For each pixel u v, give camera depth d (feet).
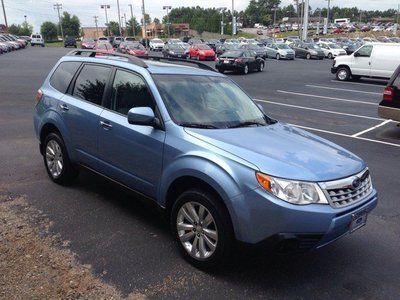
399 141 31.68
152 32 402.93
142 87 14.88
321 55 143.23
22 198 17.16
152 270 12.30
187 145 12.70
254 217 11.09
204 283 11.80
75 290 11.08
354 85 69.77
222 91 16.17
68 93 18.10
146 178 14.06
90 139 16.37
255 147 12.41
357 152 28.07
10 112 37.35
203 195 12.05
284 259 13.33
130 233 14.52
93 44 178.09
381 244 14.74
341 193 11.61
